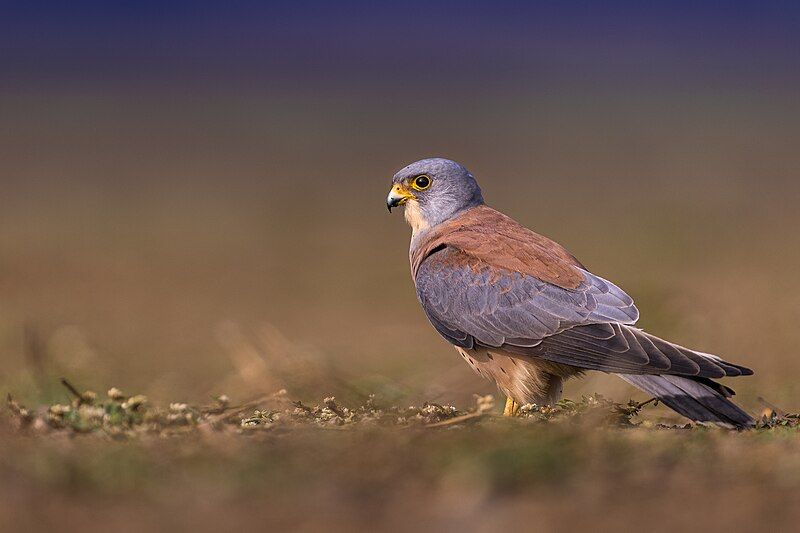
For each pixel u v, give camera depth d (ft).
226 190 117.39
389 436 20.04
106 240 84.84
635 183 121.29
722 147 149.69
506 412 28.43
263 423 22.80
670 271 65.98
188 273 70.85
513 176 127.34
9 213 98.48
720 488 17.20
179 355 45.06
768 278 62.03
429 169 31.94
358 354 45.50
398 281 67.56
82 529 15.61
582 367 25.90
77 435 20.92
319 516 16.05
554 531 15.60
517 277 27.76
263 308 58.95
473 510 16.24
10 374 38.73
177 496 16.72
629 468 18.01
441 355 44.93
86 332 49.39
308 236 88.58
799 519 15.98
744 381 36.32
